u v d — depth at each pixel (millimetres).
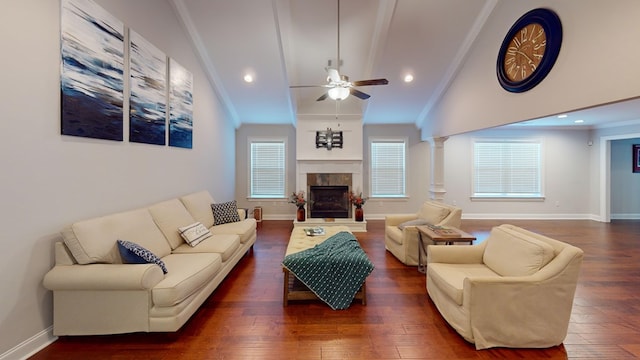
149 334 2324
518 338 2156
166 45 3758
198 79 4711
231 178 6582
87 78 2486
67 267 2156
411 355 2090
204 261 2754
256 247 4766
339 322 2523
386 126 7047
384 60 4848
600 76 2459
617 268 3768
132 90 3082
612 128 6551
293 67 5223
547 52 2988
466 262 2875
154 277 2193
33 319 2082
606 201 6723
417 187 7082
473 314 2145
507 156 7125
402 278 3488
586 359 2055
